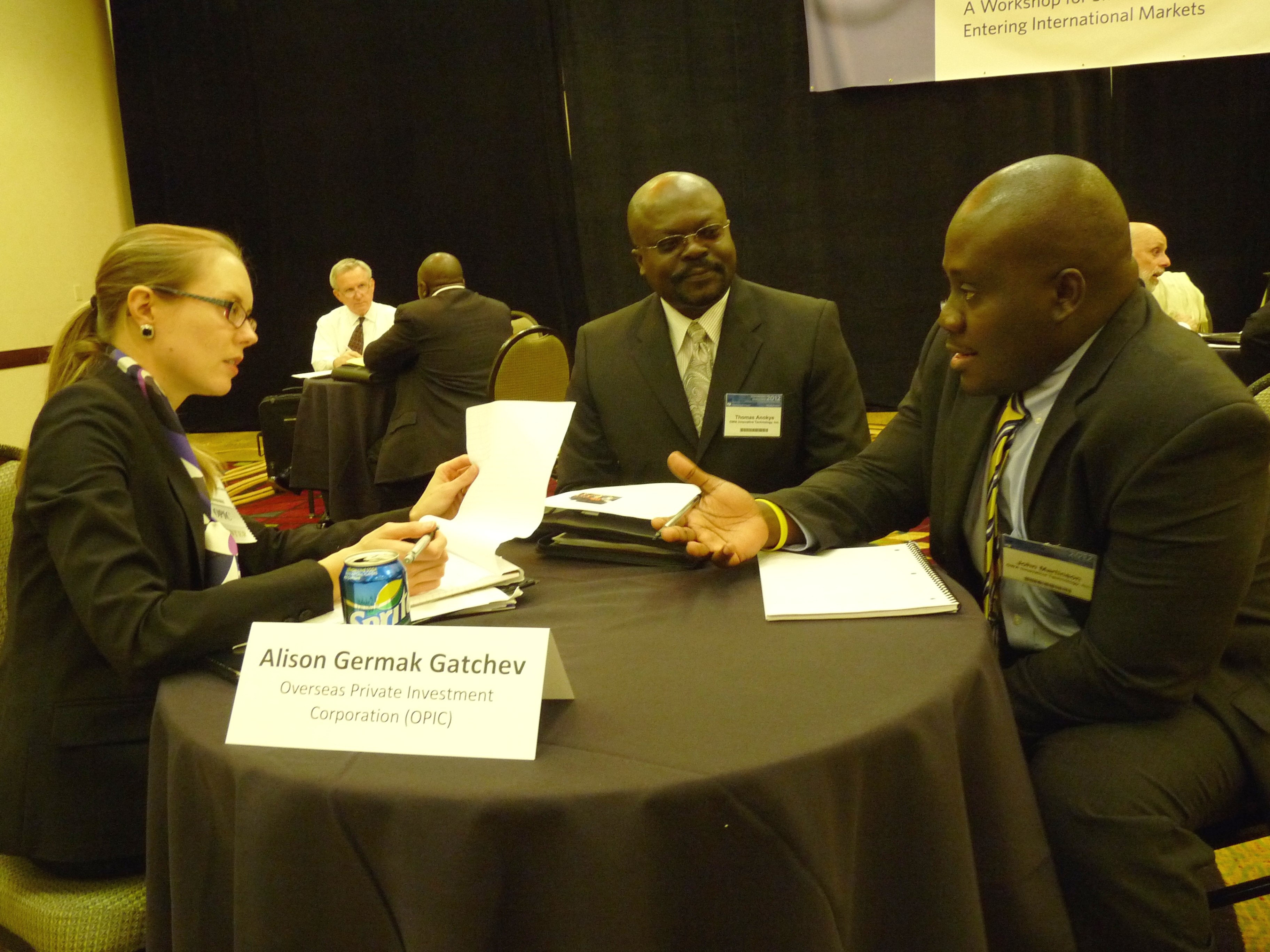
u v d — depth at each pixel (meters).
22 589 1.26
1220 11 5.64
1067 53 5.88
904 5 6.06
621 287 6.97
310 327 7.44
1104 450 1.25
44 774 1.25
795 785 0.88
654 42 6.64
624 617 1.26
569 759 0.90
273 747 0.96
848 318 6.79
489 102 6.93
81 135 7.00
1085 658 1.26
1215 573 1.18
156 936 1.11
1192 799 1.21
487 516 1.47
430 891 0.85
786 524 1.49
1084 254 1.25
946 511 1.51
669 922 0.86
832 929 0.89
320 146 7.19
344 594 1.09
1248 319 3.32
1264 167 6.10
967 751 1.07
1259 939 1.62
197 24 7.14
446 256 4.23
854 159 6.56
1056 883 1.13
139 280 1.32
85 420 1.22
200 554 1.32
